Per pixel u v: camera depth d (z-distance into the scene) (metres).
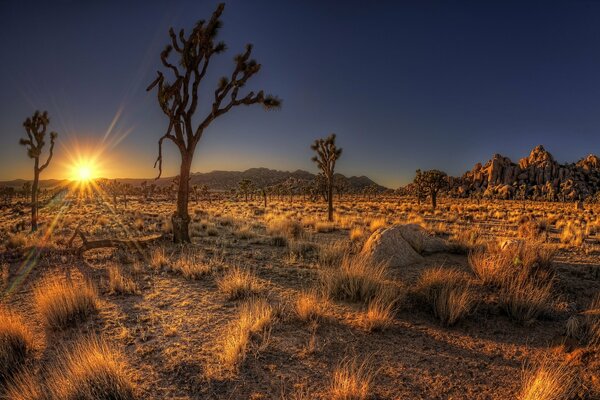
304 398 3.21
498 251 7.14
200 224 16.52
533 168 144.38
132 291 6.25
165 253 9.44
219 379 3.50
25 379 3.50
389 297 5.48
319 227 16.06
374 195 107.62
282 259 8.95
